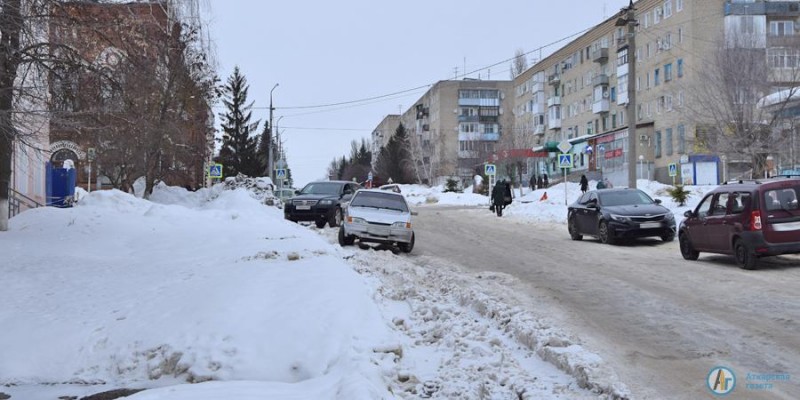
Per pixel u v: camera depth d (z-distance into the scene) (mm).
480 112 104688
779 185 12711
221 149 65875
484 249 18297
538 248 18094
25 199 23562
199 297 8539
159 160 25859
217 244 14156
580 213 20234
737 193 13258
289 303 7938
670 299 9961
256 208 25750
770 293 10164
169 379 6844
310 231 20281
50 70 13172
